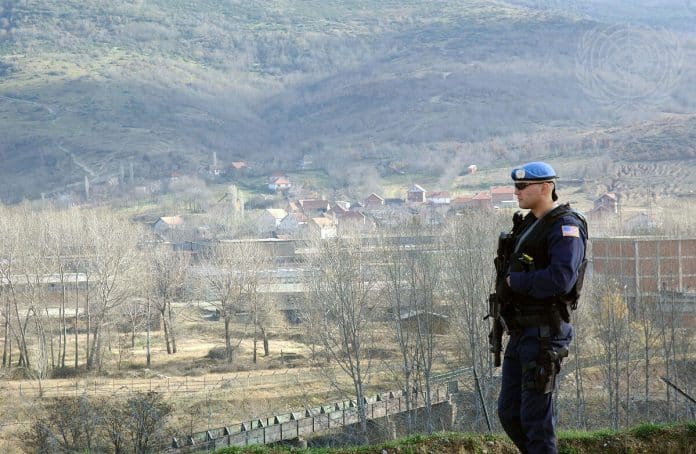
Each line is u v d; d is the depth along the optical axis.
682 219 99.25
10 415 45.31
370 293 55.31
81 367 65.38
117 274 69.19
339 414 42.88
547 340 7.00
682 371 52.28
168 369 64.62
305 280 66.25
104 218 113.19
